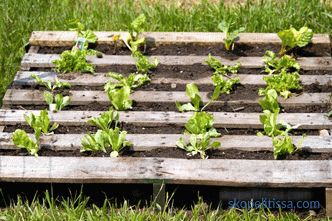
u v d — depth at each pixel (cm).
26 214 548
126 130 603
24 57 682
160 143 586
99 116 613
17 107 632
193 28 727
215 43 697
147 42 698
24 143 582
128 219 539
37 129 583
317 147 579
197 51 691
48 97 630
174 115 615
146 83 652
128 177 551
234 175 551
